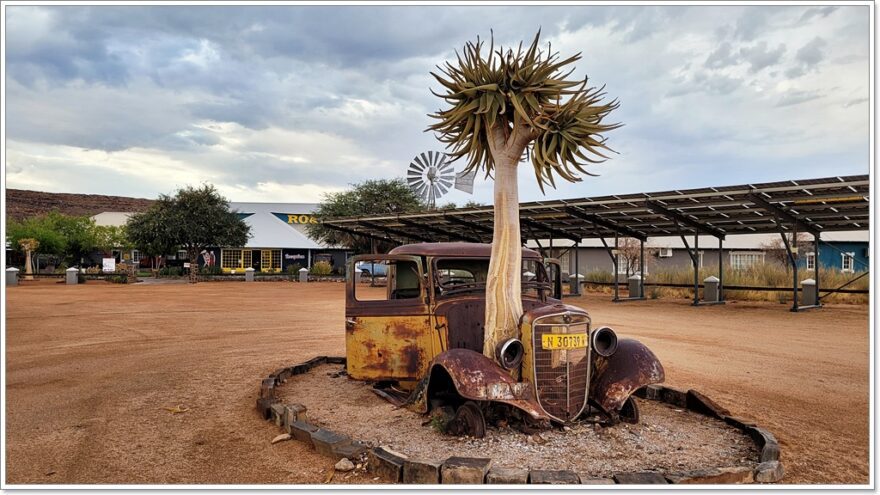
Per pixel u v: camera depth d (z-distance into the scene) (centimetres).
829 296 2031
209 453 482
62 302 2075
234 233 4144
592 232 2491
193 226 3853
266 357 976
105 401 664
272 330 1349
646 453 458
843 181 1277
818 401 673
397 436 504
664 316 1664
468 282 631
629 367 521
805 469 450
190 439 520
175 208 3969
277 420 547
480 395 464
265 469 442
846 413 621
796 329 1348
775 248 3139
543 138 489
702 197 1584
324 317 1645
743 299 2198
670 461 443
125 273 3534
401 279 689
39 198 10038
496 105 494
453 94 525
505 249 518
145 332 1301
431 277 593
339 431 524
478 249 627
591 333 530
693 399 594
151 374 823
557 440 475
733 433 516
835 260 3095
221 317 1631
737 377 805
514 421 512
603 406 511
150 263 5491
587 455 450
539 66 493
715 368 871
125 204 11138
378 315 619
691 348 1065
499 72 505
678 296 2433
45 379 788
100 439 522
